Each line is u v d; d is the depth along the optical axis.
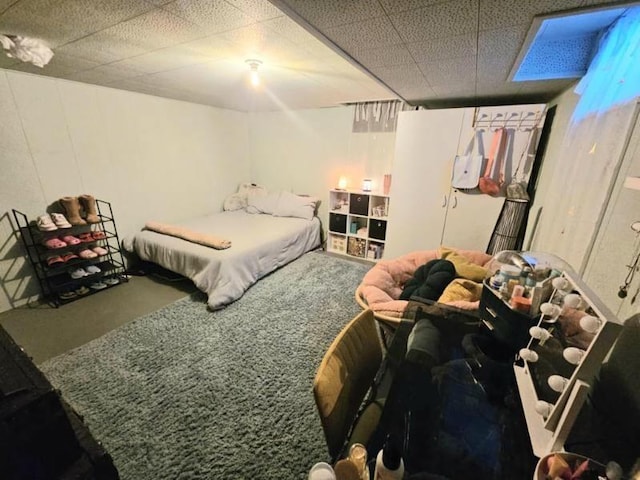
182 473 1.30
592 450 0.60
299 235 3.80
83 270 2.85
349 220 4.02
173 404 1.63
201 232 3.38
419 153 3.00
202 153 4.10
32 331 2.29
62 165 2.77
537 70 1.86
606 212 1.07
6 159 2.45
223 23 1.46
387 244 3.39
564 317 0.77
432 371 0.90
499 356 0.98
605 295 0.99
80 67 2.27
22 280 2.64
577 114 1.65
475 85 2.23
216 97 3.48
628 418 0.54
